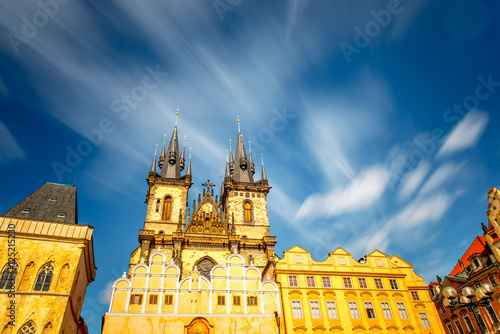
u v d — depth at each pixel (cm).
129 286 3734
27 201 4222
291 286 4175
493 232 4253
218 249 6581
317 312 4038
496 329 4009
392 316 4162
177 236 6391
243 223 7300
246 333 3725
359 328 3997
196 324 3644
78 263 3581
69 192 4594
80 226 3803
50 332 3152
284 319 3900
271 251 6675
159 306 3694
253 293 4034
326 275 4344
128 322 3516
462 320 4591
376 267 4547
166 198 7400
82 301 4400
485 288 2039
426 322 4250
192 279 3956
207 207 7469
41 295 3306
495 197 4300
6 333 3070
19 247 3497
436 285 5406
